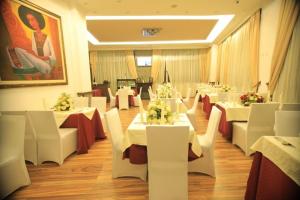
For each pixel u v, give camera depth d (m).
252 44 5.74
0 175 2.16
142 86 10.88
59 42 4.47
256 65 5.58
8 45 3.13
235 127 3.56
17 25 3.30
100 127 4.09
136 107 8.12
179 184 1.93
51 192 2.34
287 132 2.14
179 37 8.86
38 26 3.80
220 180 2.48
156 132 1.75
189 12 5.63
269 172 1.60
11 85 3.17
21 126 2.36
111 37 8.55
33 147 3.01
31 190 2.39
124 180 2.55
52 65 4.21
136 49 11.08
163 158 1.87
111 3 4.92
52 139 2.98
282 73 4.23
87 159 3.21
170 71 11.41
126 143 2.25
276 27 4.65
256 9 5.48
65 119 3.38
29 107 3.59
